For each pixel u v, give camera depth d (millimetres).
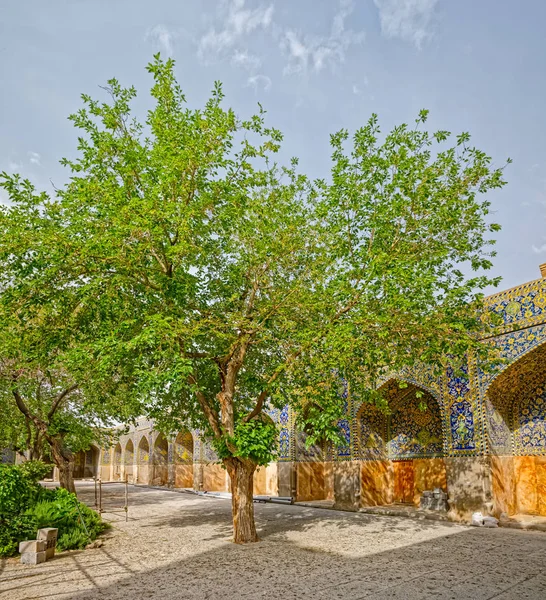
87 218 7676
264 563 6551
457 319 7445
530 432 10148
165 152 7426
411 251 7730
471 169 7691
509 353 9383
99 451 33125
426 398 12102
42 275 7594
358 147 7965
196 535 8922
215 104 8016
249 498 8180
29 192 7703
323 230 8102
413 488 12531
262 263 8062
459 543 7773
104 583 5688
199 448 20750
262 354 9594
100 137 8250
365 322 7094
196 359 8930
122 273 7629
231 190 8047
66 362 8836
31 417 12383
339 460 12883
